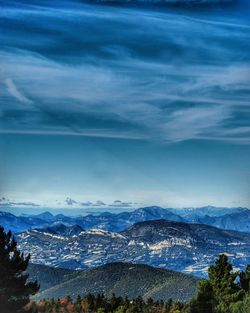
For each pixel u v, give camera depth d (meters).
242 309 93.50
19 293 67.94
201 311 98.00
